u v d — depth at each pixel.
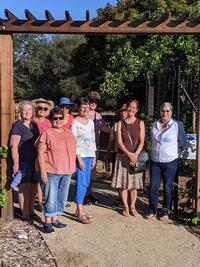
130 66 14.48
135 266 5.00
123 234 6.05
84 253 5.33
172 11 16.20
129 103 6.74
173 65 7.70
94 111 7.64
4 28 6.23
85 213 6.97
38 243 5.62
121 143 6.71
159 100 8.64
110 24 6.21
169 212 6.75
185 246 5.66
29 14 6.16
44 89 53.69
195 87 10.23
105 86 15.28
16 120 6.72
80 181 6.50
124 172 6.77
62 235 5.94
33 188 6.55
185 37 12.73
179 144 6.72
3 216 6.55
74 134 6.45
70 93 41.56
